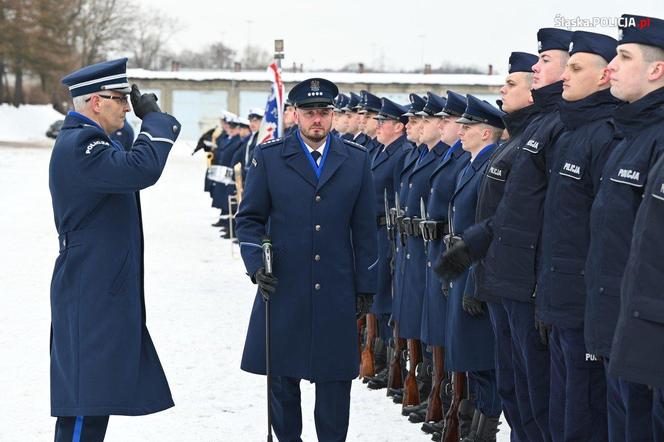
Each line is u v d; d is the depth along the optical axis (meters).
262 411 6.57
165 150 4.98
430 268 6.25
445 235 6.15
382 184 7.67
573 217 4.42
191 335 8.80
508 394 5.27
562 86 4.82
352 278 5.56
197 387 7.15
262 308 5.61
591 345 4.05
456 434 5.86
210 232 16.95
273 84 13.62
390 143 7.75
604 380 4.48
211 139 19.16
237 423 6.32
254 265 5.39
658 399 3.76
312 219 5.48
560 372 4.62
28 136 58.06
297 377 5.49
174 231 16.95
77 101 5.08
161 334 8.84
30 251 13.88
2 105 60.59
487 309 5.64
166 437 6.04
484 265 5.16
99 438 5.02
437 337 6.12
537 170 4.76
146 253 14.16
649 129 3.90
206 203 22.34
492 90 40.00
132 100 5.15
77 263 4.96
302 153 5.53
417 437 6.06
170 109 52.41
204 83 52.19
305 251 5.47
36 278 11.62
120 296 4.98
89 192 4.93
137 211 5.15
